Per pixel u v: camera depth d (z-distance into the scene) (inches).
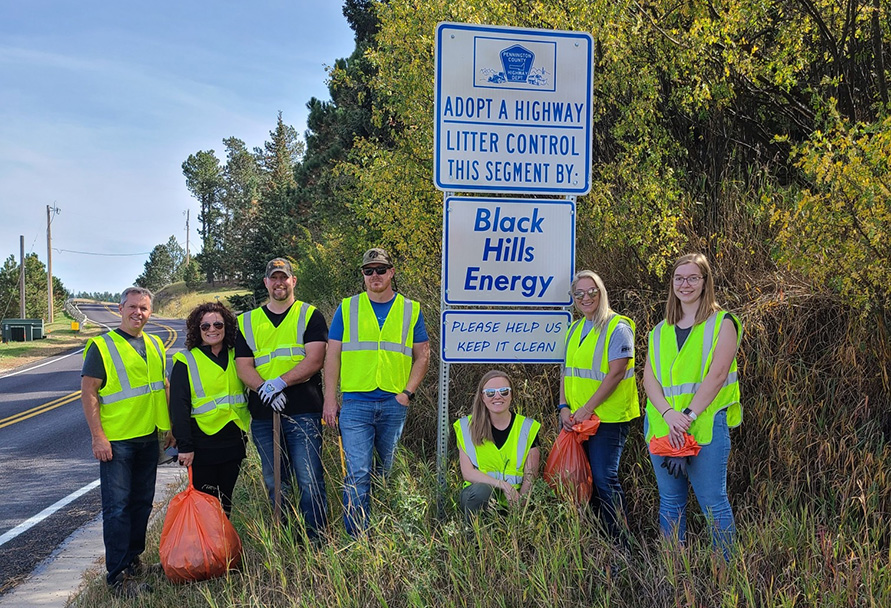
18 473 309.7
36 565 197.8
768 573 128.1
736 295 191.2
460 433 172.4
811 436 160.6
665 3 230.7
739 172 237.1
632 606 129.3
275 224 1199.6
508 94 187.5
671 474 140.9
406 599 136.5
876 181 149.2
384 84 308.3
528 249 189.2
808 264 159.6
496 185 188.2
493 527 155.6
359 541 153.4
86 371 168.7
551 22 223.0
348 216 588.4
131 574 173.5
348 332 176.1
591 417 160.9
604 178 221.1
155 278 4901.6
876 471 149.9
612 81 232.1
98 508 254.7
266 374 178.1
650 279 214.7
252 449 239.1
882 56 226.4
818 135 164.2
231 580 159.5
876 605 115.0
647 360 150.4
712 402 140.3
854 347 165.3
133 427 173.0
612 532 156.5
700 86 224.4
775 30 243.6
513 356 187.5
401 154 302.5
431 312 270.8
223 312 181.3
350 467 171.5
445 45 184.4
